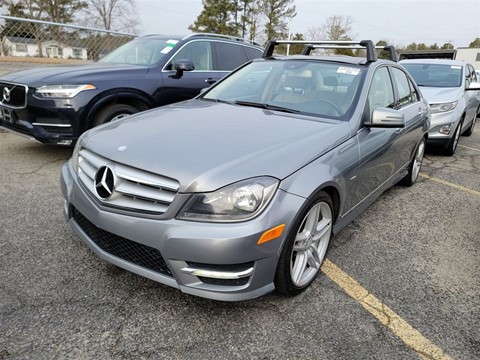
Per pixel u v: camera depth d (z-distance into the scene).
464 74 7.51
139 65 5.32
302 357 1.99
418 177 5.36
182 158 2.13
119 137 2.47
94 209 2.24
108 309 2.24
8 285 2.40
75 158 2.64
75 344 1.98
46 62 7.66
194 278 2.03
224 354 1.97
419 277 2.80
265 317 2.26
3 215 3.33
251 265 2.05
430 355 2.06
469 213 4.11
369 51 3.62
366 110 3.11
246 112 3.05
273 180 2.10
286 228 2.11
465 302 2.53
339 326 2.23
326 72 3.46
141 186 2.11
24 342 1.97
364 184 3.12
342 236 3.40
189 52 5.74
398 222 3.78
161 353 1.96
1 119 4.87
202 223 1.97
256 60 4.06
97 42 8.26
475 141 8.55
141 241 2.06
